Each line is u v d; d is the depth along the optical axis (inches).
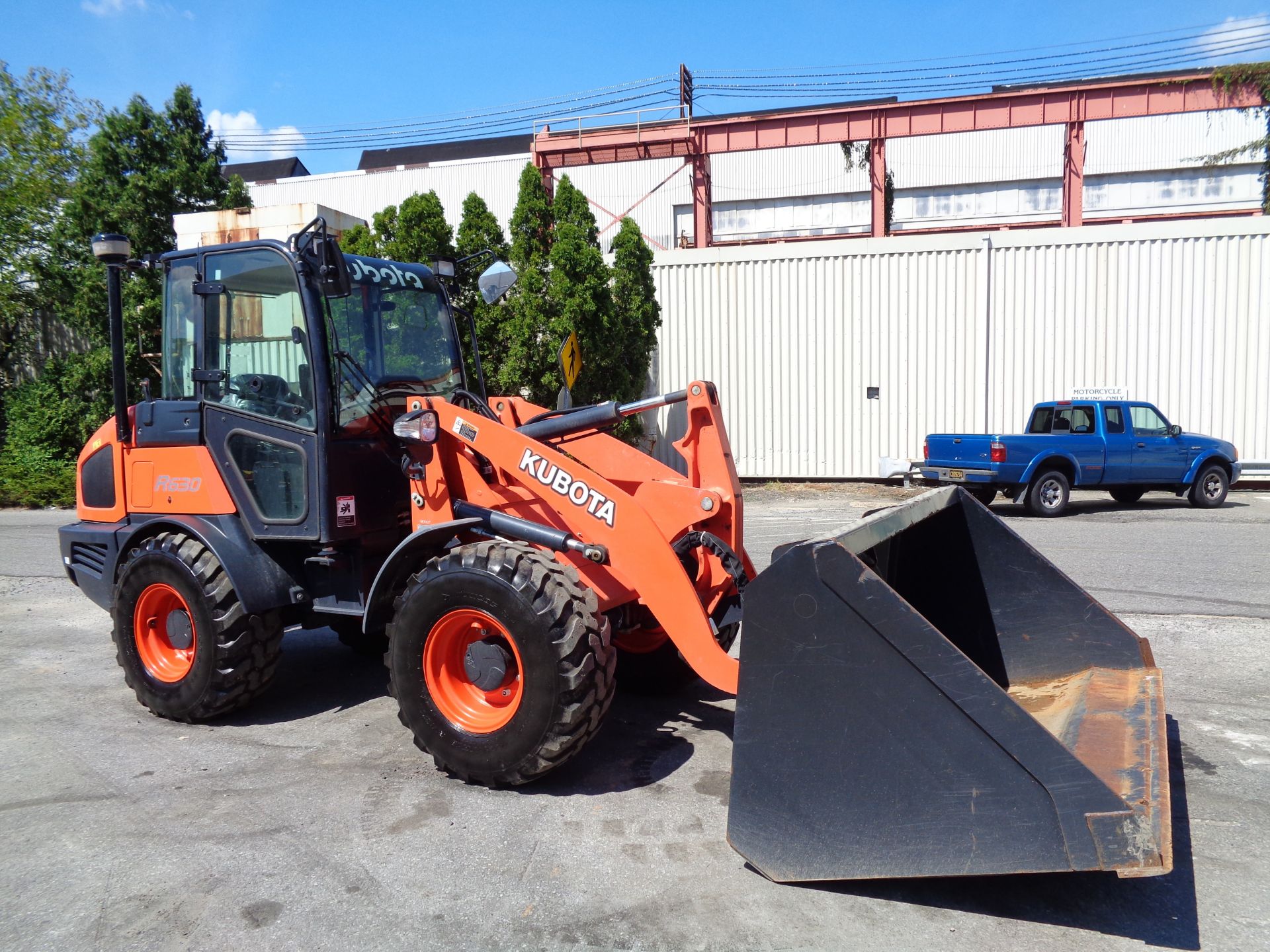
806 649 117.0
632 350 620.1
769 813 120.0
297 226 644.7
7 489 621.9
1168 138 1364.4
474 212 581.0
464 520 160.1
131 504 200.1
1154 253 599.8
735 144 830.5
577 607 142.2
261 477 180.9
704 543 160.2
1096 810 103.0
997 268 619.2
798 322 652.1
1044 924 111.5
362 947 107.7
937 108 782.5
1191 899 116.9
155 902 118.4
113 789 155.0
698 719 186.9
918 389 635.5
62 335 823.7
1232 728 177.3
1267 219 581.9
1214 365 597.9
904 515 143.4
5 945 109.3
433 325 211.6
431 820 141.1
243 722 189.5
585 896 118.3
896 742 112.7
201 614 179.0
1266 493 597.9
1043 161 1396.4
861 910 114.7
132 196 705.0
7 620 288.4
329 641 259.4
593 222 581.0
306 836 136.4
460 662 154.8
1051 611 161.0
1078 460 493.7
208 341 187.9
